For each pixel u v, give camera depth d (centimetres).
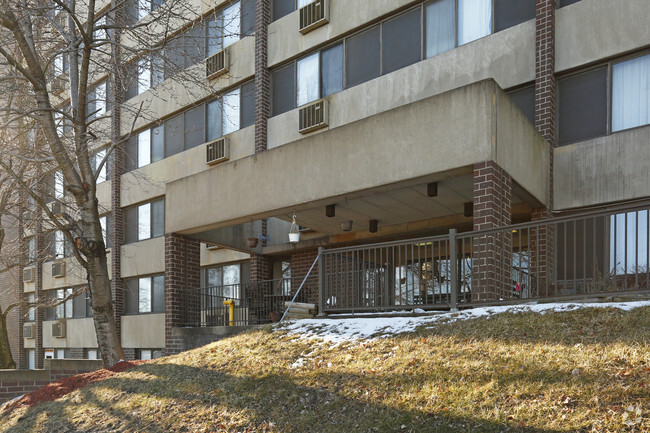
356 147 1108
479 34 1305
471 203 1213
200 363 927
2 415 995
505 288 926
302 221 1409
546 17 1173
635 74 1084
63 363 1288
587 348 611
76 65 1289
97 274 1168
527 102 1220
